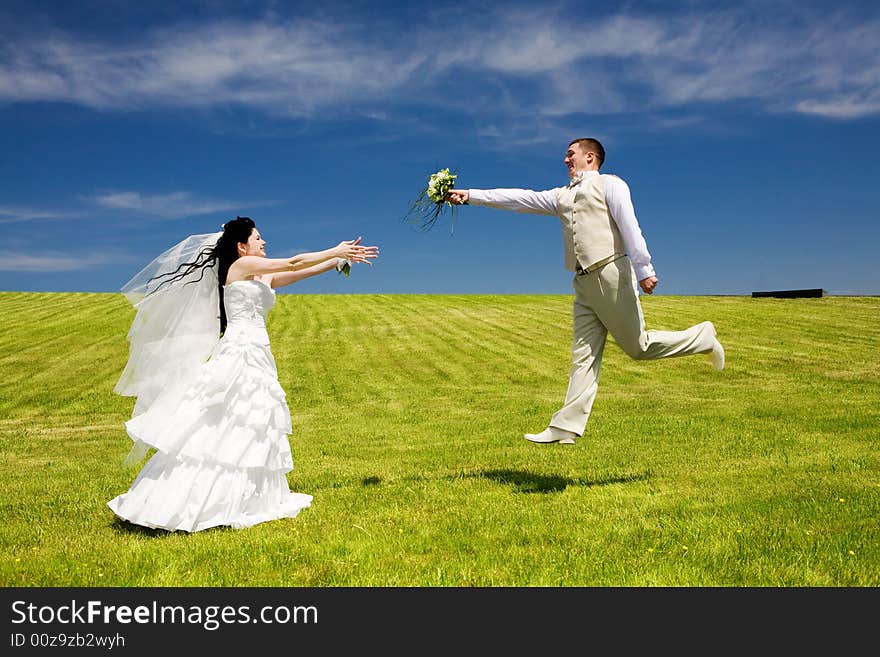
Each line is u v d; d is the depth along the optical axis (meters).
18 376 18.98
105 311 31.02
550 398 15.38
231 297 5.36
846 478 6.28
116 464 8.98
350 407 15.18
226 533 4.82
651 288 5.60
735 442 8.62
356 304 34.81
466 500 5.75
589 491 6.03
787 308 29.72
